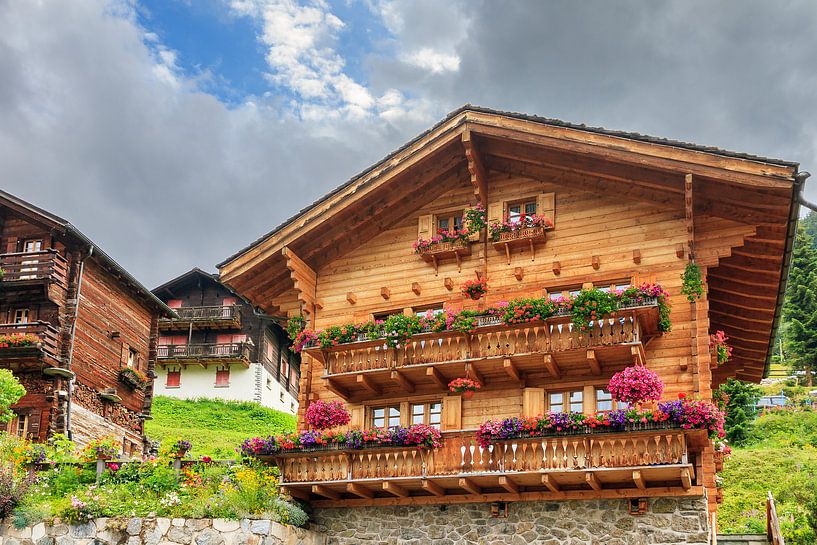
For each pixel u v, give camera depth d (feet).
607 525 63.62
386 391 75.72
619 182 72.43
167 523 64.75
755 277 71.36
